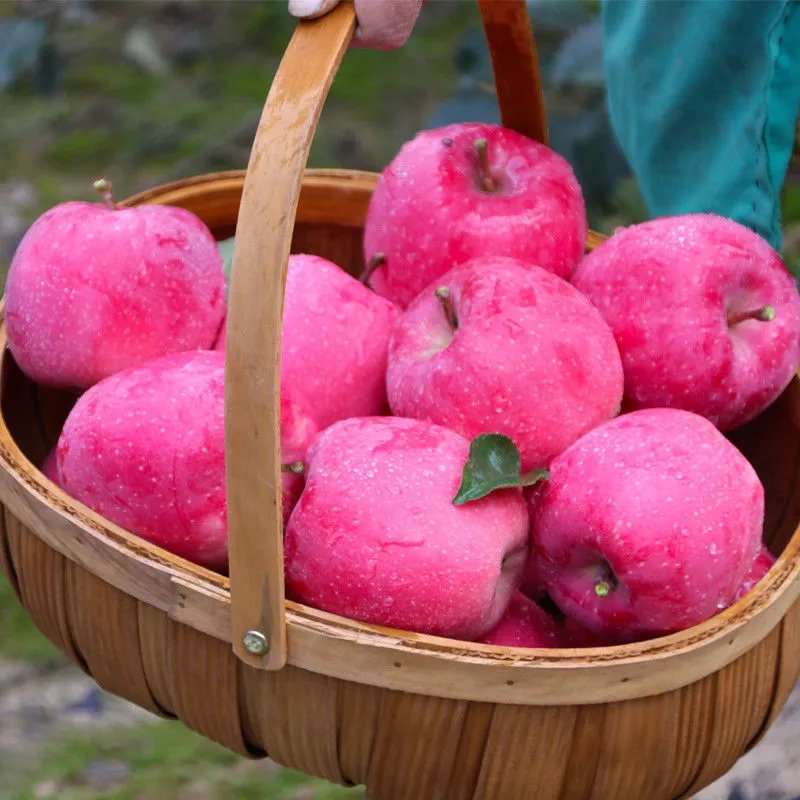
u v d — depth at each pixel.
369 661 0.64
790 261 1.93
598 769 0.68
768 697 0.74
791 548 0.73
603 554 0.72
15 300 0.86
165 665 0.71
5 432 0.77
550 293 0.81
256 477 0.61
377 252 0.95
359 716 0.66
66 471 0.77
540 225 0.91
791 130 0.95
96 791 1.47
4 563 0.80
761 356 0.85
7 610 1.76
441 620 0.70
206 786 1.48
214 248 0.91
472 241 0.90
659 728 0.67
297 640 0.65
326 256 1.11
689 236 0.84
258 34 2.68
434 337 0.84
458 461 0.73
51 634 0.78
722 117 1.01
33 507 0.72
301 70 0.64
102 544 0.69
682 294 0.83
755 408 0.87
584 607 0.75
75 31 2.64
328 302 0.89
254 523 0.62
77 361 0.85
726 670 0.69
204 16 2.70
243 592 0.64
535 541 0.76
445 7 2.68
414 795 0.69
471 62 1.62
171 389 0.75
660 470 0.71
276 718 0.68
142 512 0.75
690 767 0.71
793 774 1.28
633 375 0.85
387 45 0.70
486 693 0.64
